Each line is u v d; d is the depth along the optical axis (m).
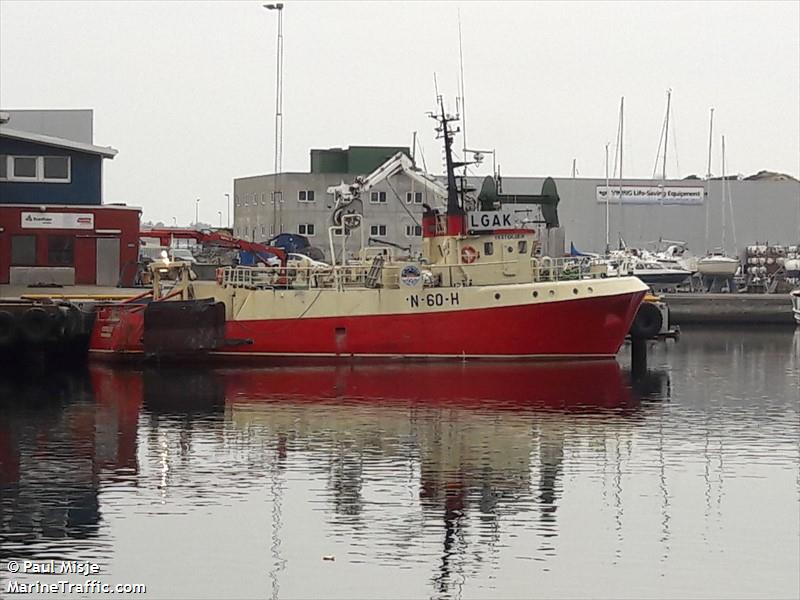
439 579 19.61
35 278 54.97
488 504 23.56
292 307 42.19
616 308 42.75
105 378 39.03
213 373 40.12
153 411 32.91
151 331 42.00
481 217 43.16
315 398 35.00
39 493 24.19
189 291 42.78
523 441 29.25
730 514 23.02
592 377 39.72
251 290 42.34
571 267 44.38
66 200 56.00
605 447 28.69
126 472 25.88
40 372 40.53
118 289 52.84
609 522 22.47
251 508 23.20
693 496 24.23
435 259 44.16
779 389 39.16
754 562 20.45
